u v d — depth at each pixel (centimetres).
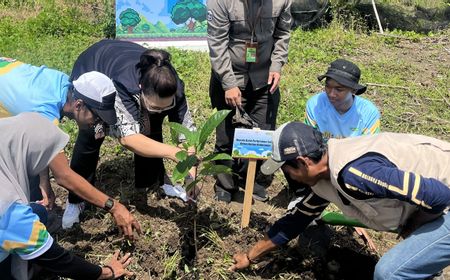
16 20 959
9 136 266
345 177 280
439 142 310
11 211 260
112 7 930
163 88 342
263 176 523
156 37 841
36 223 271
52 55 748
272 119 471
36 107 342
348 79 373
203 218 419
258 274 380
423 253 304
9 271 298
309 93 690
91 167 406
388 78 755
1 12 993
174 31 843
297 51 839
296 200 440
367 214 304
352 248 407
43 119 282
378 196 280
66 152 516
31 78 349
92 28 933
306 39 905
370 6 1023
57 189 473
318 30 959
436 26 1014
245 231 409
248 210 409
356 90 382
